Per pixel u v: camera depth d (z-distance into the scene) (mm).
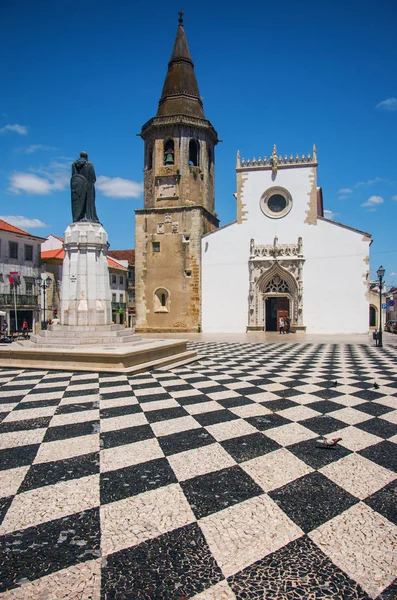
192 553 2688
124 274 49062
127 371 9422
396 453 4477
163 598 2279
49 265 38094
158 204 30094
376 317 45875
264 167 28328
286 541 2822
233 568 2537
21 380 8695
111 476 3871
